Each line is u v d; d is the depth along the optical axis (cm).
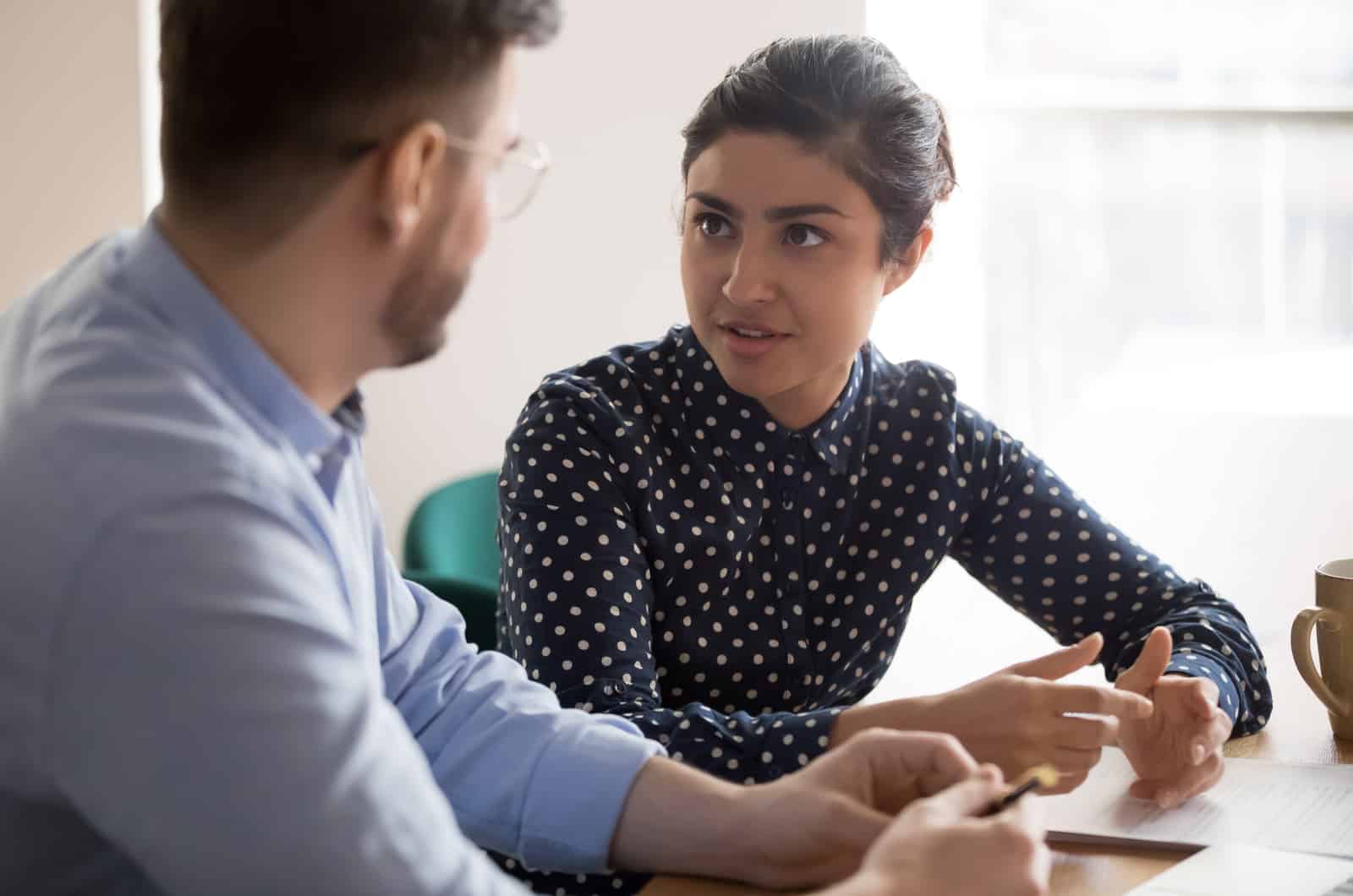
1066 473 336
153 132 282
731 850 104
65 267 94
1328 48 324
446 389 318
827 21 301
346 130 83
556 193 310
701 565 153
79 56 274
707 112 146
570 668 138
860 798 103
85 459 75
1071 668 123
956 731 117
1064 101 333
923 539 161
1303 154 329
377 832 76
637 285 312
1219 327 334
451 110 86
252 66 82
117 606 73
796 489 157
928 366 167
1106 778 125
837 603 160
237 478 78
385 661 120
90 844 84
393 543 322
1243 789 122
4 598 74
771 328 145
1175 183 332
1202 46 328
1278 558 324
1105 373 337
